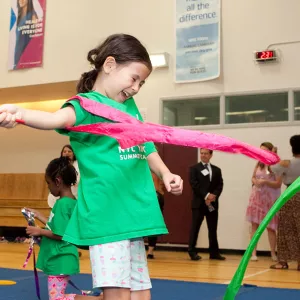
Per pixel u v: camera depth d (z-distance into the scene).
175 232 8.38
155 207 1.75
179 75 8.52
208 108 8.36
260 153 1.38
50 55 9.48
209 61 8.31
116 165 1.71
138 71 1.77
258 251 7.64
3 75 9.89
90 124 1.52
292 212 5.67
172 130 1.42
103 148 1.72
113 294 1.66
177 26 8.59
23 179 10.48
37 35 9.61
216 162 8.16
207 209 6.95
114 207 1.68
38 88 9.91
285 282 4.61
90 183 1.71
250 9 8.15
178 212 8.41
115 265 1.64
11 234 10.57
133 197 1.71
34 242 2.91
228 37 8.27
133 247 1.80
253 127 7.96
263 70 7.98
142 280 1.81
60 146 10.99
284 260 5.70
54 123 1.46
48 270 2.83
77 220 1.73
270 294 3.79
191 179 6.99
